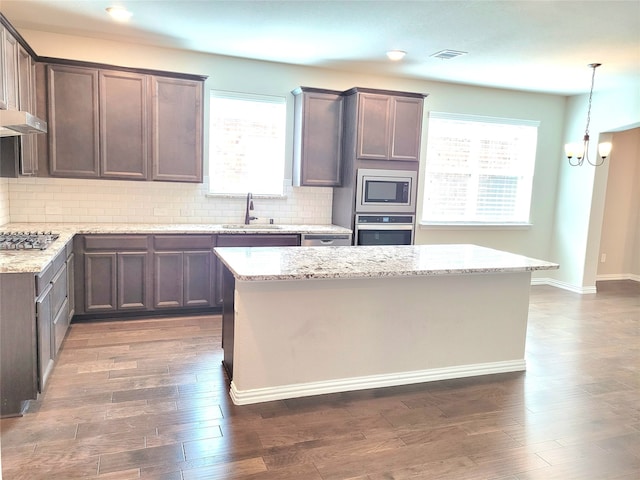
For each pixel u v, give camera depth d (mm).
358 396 3045
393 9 3396
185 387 3053
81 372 3213
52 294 3045
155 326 4215
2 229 3916
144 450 2342
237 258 3092
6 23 3109
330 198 5559
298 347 2955
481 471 2289
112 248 4191
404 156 5129
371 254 3447
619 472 2324
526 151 6520
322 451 2404
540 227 6719
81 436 2439
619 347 4160
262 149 5219
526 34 3877
